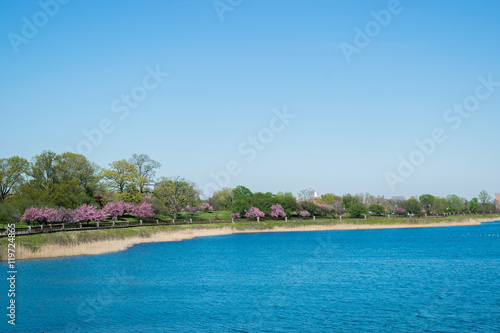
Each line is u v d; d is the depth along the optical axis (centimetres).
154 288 4741
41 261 6325
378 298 4272
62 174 12238
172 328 3256
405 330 3238
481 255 8006
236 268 6350
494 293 4475
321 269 6303
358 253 8544
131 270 5928
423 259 7481
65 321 3397
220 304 4034
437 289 4706
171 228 13112
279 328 3269
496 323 3400
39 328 3216
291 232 15450
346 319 3519
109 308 3831
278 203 17212
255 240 12006
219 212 18025
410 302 4097
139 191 14575
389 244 10638
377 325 3353
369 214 19088
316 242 11281
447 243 10775
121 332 3169
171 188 15000
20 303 3900
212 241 11481
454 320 3488
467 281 5188
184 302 4088
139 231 11288
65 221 9906
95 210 11212
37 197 10962
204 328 3275
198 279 5369
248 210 16725
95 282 4934
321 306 3953
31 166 12006
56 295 4234
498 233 14638
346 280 5328
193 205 17250
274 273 5884
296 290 4691
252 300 4191
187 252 8556
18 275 5188
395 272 5975
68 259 6606
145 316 3578
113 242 8856
